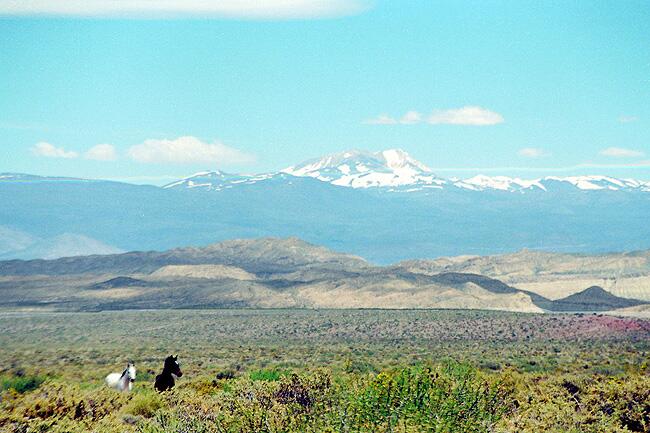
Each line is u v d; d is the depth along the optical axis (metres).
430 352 109.44
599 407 27.28
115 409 32.47
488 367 72.94
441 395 24.03
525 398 28.70
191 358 105.94
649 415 26.75
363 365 70.44
